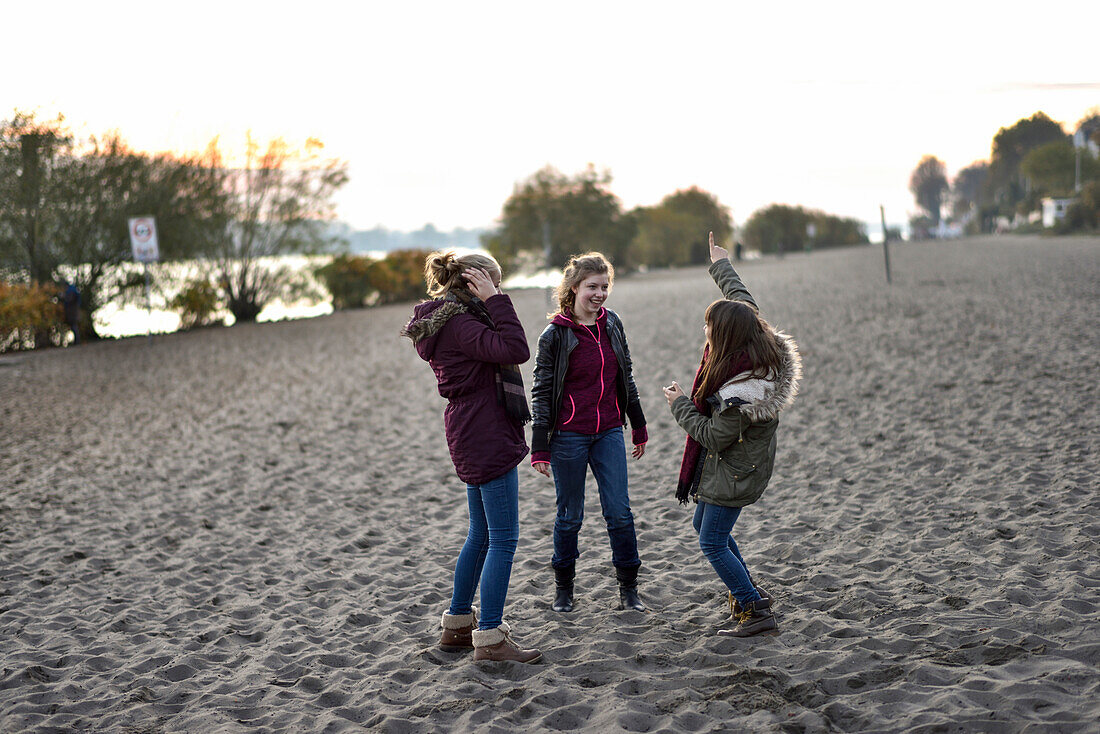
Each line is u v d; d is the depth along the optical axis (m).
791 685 3.48
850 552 5.29
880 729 3.07
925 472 6.96
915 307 18.64
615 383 4.52
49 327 24.59
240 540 6.76
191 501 8.03
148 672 4.30
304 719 3.60
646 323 20.61
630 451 8.76
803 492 6.80
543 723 3.35
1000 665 3.50
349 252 36.41
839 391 10.66
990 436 7.80
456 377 3.89
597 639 4.21
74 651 4.65
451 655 4.20
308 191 32.59
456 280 3.96
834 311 19.33
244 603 5.33
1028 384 9.80
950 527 5.55
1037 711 3.04
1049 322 14.53
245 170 31.23
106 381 16.80
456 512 7.21
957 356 12.14
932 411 9.06
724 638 4.04
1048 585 4.36
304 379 15.83
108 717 3.76
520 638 4.36
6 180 24.70
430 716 3.51
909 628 3.96
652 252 73.69
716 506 3.97
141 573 6.07
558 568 4.68
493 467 3.88
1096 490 5.93
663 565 5.37
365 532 6.78
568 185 56.75
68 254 25.95
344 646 4.50
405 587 5.46
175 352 21.39
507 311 3.82
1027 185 123.56
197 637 4.76
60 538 7.04
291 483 8.55
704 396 3.90
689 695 3.44
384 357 18.47
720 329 3.86
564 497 4.53
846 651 3.77
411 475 8.61
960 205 181.12
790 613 4.38
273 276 32.75
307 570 5.96
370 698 3.75
